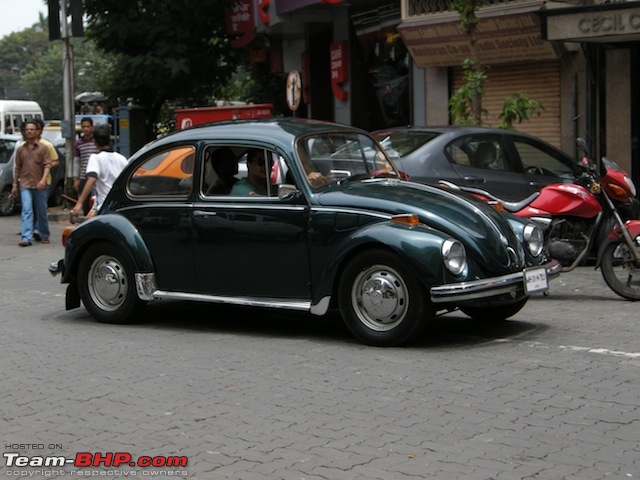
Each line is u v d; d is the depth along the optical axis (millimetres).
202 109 21969
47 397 6652
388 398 6352
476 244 7594
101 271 9148
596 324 8664
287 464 5195
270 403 6328
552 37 15945
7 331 8969
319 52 27109
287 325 8977
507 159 12125
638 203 11008
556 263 8375
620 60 17031
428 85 20547
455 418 5898
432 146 11734
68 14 20672
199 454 5402
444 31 18859
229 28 27375
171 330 8828
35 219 16312
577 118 17672
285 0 23703
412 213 7688
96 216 9188
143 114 26734
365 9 23047
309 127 8594
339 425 5828
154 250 8852
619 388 6473
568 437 5512
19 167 16016
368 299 7762
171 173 8812
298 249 8070
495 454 5258
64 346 8250
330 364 7309
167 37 27125
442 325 8742
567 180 12422
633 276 10156
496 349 7680
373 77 23406
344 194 7988
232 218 8391
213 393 6609
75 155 15727
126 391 6738
